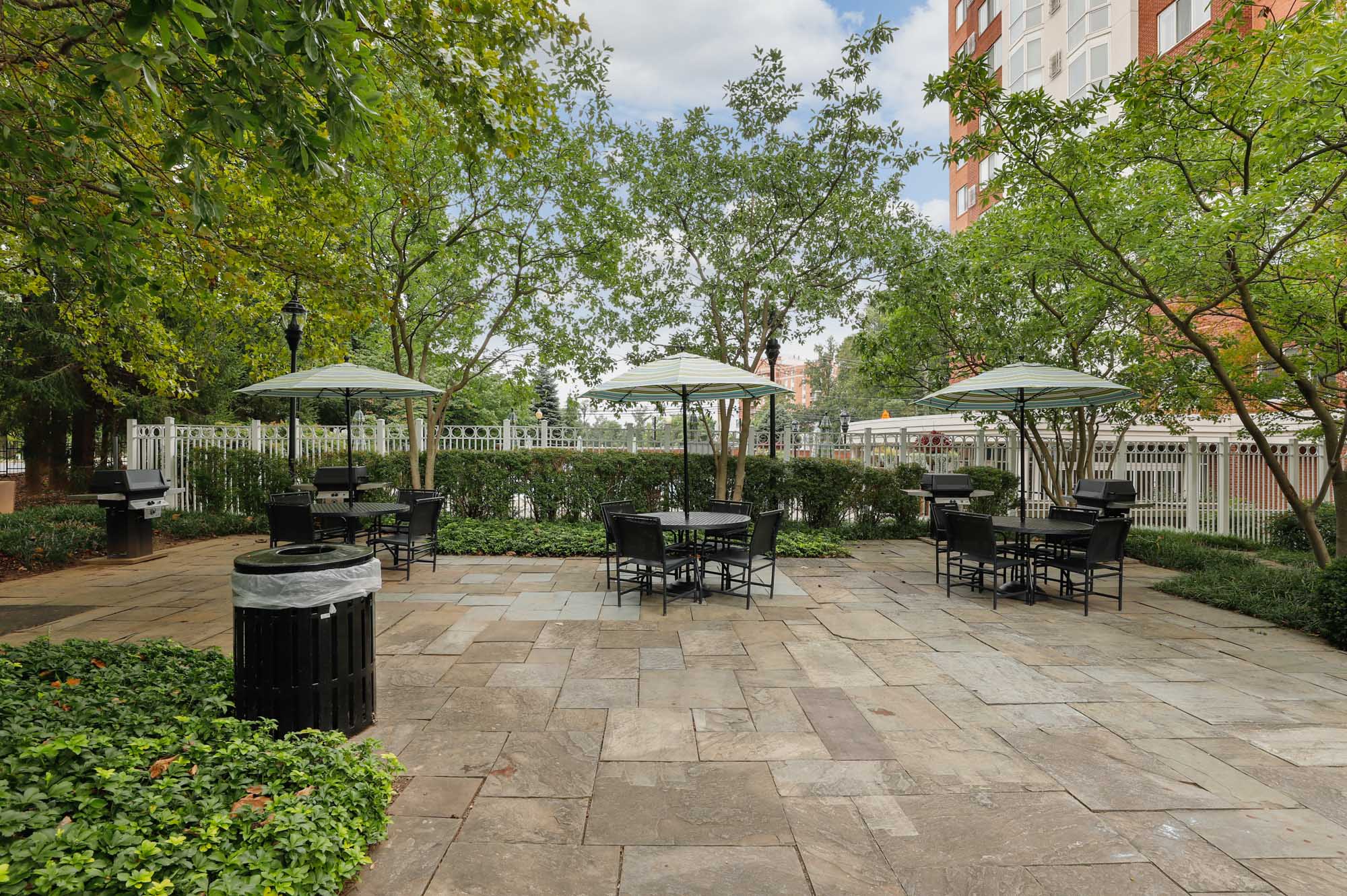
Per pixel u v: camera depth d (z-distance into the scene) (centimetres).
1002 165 754
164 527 1082
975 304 1060
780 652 506
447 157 966
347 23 266
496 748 338
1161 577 844
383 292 640
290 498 837
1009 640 546
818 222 1122
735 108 1064
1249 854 250
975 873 238
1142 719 382
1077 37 2094
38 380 1436
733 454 1280
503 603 659
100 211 434
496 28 482
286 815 228
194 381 1401
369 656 363
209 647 496
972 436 1363
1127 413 1018
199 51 289
